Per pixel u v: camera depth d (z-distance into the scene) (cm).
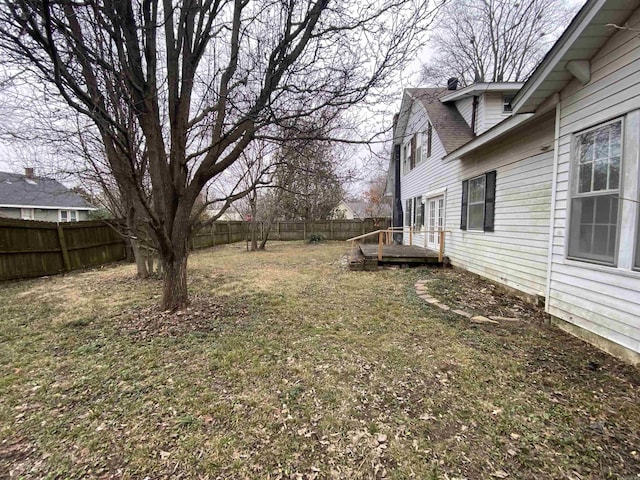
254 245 1348
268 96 388
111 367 302
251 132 420
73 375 288
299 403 242
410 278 697
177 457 191
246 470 181
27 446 201
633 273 289
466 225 739
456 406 236
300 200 1291
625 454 188
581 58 331
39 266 768
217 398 249
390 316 440
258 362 308
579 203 357
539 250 474
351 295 558
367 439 204
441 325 402
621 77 297
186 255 466
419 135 1119
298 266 909
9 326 418
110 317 450
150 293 590
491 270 623
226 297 550
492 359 308
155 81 376
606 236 320
